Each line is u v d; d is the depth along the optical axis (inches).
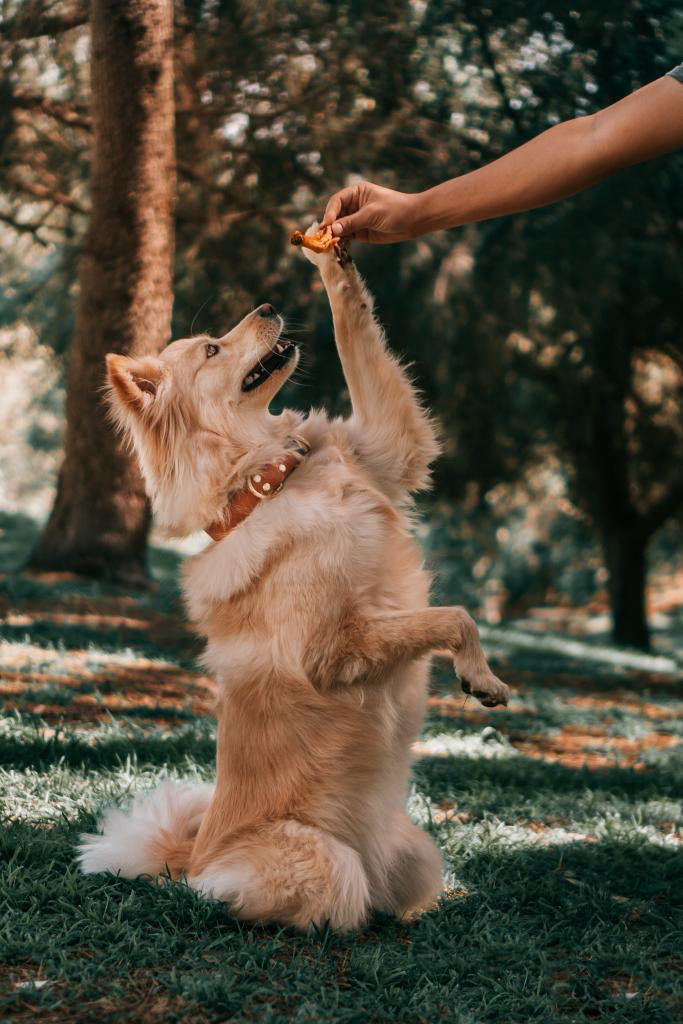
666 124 96.2
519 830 181.9
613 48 377.4
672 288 467.8
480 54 404.2
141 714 259.0
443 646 129.0
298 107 419.8
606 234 414.6
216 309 489.4
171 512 144.0
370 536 133.7
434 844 144.7
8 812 162.7
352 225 124.5
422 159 427.5
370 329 151.6
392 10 396.2
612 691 430.3
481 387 530.3
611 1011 111.2
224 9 394.9
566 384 549.3
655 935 133.6
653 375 619.8
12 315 557.6
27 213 529.0
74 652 335.6
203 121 426.9
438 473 605.9
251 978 111.3
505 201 107.9
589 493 666.8
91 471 443.2
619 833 179.9
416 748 257.6
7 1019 98.7
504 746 267.1
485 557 1065.5
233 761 138.3
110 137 391.5
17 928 117.1
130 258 403.9
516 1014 108.2
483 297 444.5
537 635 645.9
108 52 382.0
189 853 141.8
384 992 108.7
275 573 133.1
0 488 1333.7
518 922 137.9
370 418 150.6
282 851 128.7
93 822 160.7
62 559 447.8
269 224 462.9
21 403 994.1
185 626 395.2
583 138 101.1
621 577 675.4
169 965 113.0
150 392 144.8
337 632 130.7
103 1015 100.3
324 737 132.9
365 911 132.1
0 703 251.6
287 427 150.6
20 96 418.9
